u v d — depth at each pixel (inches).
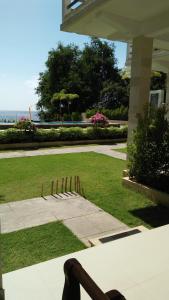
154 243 120.6
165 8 198.8
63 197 204.1
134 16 216.7
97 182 246.2
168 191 194.9
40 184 239.8
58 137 491.5
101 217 168.1
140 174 217.5
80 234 145.6
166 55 326.0
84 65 1321.4
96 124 544.7
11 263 118.1
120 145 498.6
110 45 1350.9
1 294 60.4
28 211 176.7
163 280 96.3
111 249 115.0
